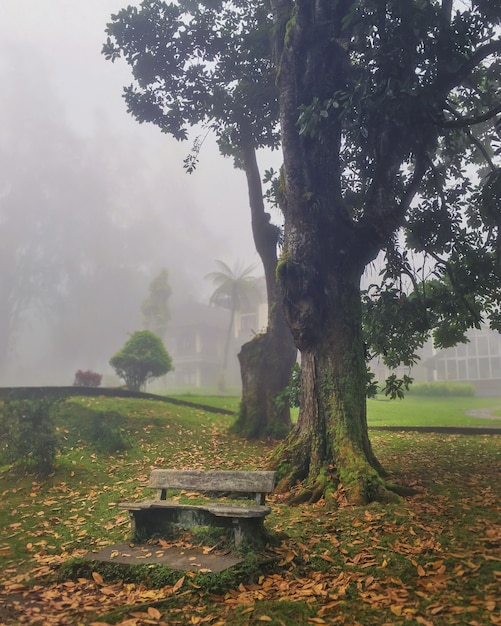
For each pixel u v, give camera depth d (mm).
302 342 9328
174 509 6078
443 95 9773
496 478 9133
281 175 10500
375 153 9891
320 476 8414
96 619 4332
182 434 13609
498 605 4379
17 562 6008
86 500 8555
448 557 5375
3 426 10234
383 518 6762
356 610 4434
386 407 29531
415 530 6258
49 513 7902
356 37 9969
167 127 15688
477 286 12016
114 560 5355
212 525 5973
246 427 14086
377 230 9516
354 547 5852
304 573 5262
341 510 7332
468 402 39156
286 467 8992
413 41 8680
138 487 9211
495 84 13320
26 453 9859
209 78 14945
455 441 14203
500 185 11188
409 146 9984
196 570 4969
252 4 15023
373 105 8648
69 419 13312
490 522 6430
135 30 14125
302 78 9648
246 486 5828
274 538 5855
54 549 6402
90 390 16531
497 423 19375
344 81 9781
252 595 4699
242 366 14766
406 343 12688
